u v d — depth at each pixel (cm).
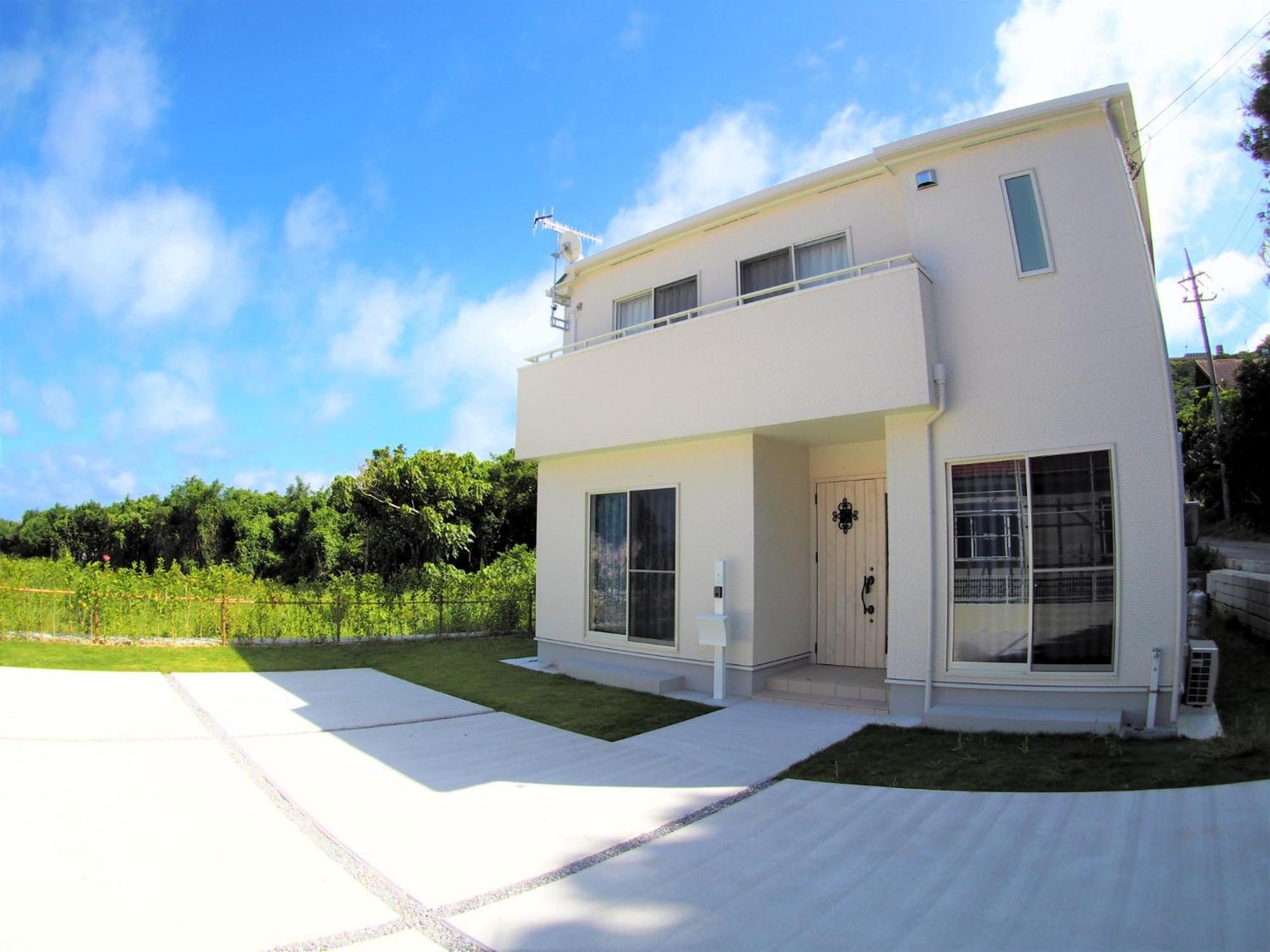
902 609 784
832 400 807
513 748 675
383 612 1454
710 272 1049
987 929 328
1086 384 718
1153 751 586
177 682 938
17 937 323
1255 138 1235
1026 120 750
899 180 838
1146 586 685
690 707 848
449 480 2625
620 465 1078
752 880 392
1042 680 720
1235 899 337
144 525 3541
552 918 352
